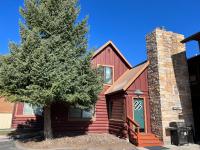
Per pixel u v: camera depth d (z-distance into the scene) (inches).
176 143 569.0
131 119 591.2
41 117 795.4
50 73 505.4
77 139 568.1
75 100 545.6
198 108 690.2
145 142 559.5
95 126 735.1
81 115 735.1
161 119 593.6
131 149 510.6
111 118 725.9
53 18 594.9
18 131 761.6
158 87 620.4
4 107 918.4
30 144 528.4
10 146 519.2
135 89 651.5
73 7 618.5
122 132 628.4
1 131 770.2
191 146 554.9
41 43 535.8
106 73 792.3
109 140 573.9
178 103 627.2
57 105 716.7
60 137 602.5
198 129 674.8
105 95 767.7
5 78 512.7
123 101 638.5
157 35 655.8
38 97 491.8
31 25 591.5
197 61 717.9
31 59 511.8
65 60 557.6
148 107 652.7
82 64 576.4
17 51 537.3
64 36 600.4
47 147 491.2
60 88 501.4
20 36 571.8
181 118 618.5
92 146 510.3
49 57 527.8
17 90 518.6
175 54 665.6
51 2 600.7
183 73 662.5
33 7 582.9
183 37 696.4
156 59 642.2
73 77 532.7
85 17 625.6
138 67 739.4
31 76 503.8
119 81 762.8
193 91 715.4
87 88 561.0
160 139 585.9
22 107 800.9
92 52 590.6
